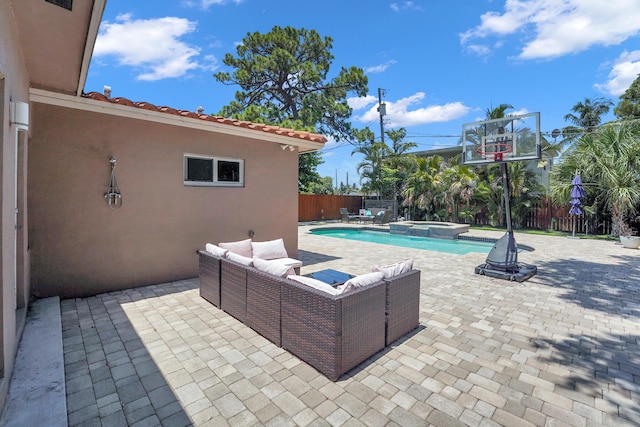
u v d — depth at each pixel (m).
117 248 5.38
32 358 3.04
